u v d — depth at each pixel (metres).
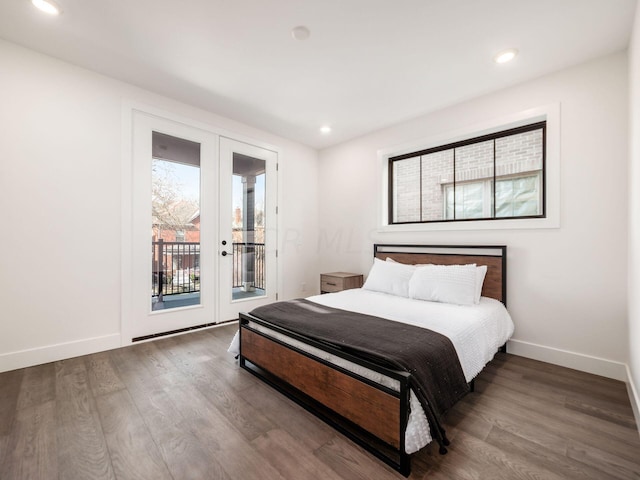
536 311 2.48
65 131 2.36
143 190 2.79
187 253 3.12
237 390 1.92
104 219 2.55
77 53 2.24
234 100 2.96
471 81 2.55
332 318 1.97
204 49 2.17
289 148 4.11
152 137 2.85
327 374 1.59
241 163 3.59
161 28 1.95
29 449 1.35
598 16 1.79
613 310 2.14
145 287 2.81
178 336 2.97
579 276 2.28
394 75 2.48
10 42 2.12
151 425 1.54
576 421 1.61
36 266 2.24
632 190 1.88
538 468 1.26
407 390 1.23
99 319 2.53
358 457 1.33
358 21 1.87
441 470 1.25
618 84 2.12
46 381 1.99
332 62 2.31
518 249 2.56
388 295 2.82
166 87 2.72
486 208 2.92
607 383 2.05
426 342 1.54
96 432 1.48
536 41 2.03
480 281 2.53
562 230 2.35
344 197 4.12
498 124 2.69
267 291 3.87
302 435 1.48
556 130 2.36
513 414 1.67
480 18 1.83
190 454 1.34
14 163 2.15
